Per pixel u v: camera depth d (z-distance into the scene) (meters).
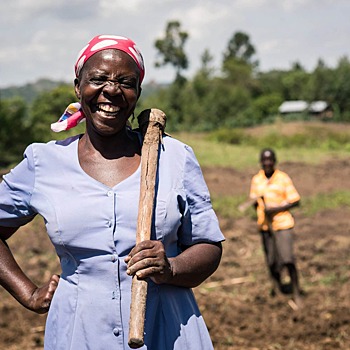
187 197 2.42
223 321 6.70
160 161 2.43
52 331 2.41
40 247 10.03
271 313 6.97
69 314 2.37
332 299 7.43
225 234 11.09
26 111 18.70
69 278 2.40
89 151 2.44
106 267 2.33
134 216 2.33
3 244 2.56
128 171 2.41
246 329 6.51
